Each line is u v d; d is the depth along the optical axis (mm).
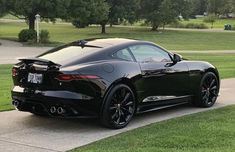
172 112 8828
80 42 7977
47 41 44500
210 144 6215
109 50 7562
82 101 6926
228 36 67812
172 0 80938
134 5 70625
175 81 8492
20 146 6332
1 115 8359
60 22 106562
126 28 86375
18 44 42188
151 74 7934
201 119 7973
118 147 6133
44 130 7293
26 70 7266
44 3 45031
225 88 12227
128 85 7562
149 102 8016
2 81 13844
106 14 52875
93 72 7043
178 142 6320
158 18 79125
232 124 7512
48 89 7020
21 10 44906
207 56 29781
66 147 6273
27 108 7391
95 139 6719
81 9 48125
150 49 8242
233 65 21297
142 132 7016
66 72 6879
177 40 56562
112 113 7285
